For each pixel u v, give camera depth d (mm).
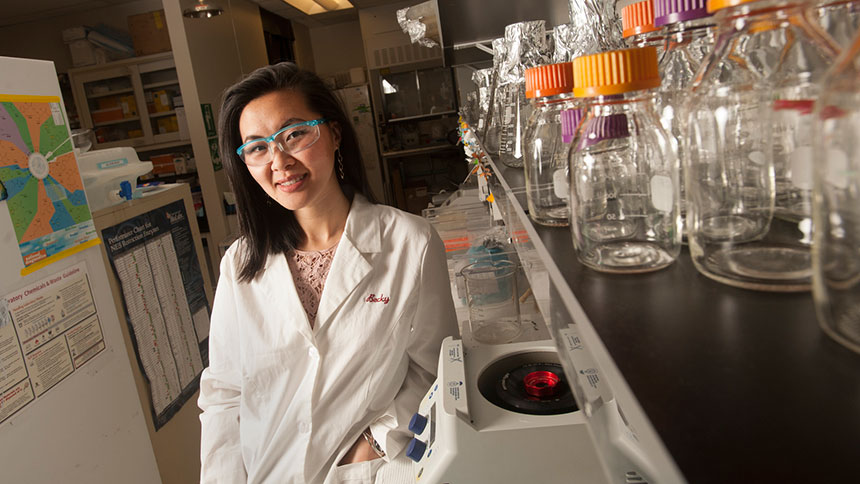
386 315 1416
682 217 576
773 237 471
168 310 2496
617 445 625
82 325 1949
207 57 5492
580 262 568
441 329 1508
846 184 302
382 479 1226
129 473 2086
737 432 275
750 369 320
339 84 8289
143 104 5977
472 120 2646
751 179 469
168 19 5062
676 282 471
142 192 2535
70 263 1927
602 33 899
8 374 1638
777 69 457
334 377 1372
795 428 271
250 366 1447
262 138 1343
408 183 8305
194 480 2529
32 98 1814
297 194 1375
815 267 337
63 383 1833
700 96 491
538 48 1213
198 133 5277
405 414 1381
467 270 1718
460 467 867
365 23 7320
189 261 2715
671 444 275
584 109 618
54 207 1874
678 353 349
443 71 7629
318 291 1495
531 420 880
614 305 437
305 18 8258
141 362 2256
